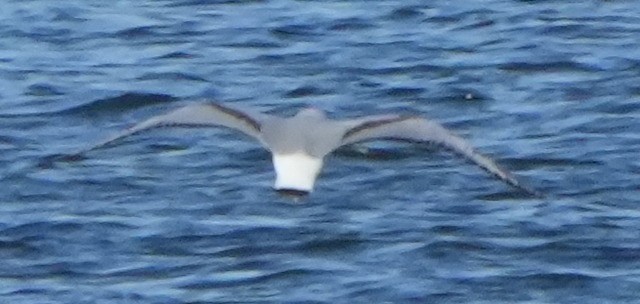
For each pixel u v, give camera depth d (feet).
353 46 89.40
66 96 81.76
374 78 84.28
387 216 65.67
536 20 92.68
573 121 77.10
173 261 62.08
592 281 59.93
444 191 67.97
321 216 65.82
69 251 63.26
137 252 63.10
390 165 70.49
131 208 67.31
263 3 98.17
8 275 61.41
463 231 64.03
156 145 73.72
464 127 77.36
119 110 80.79
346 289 59.11
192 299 58.65
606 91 81.20
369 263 61.36
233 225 65.05
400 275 60.29
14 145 75.10
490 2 96.63
